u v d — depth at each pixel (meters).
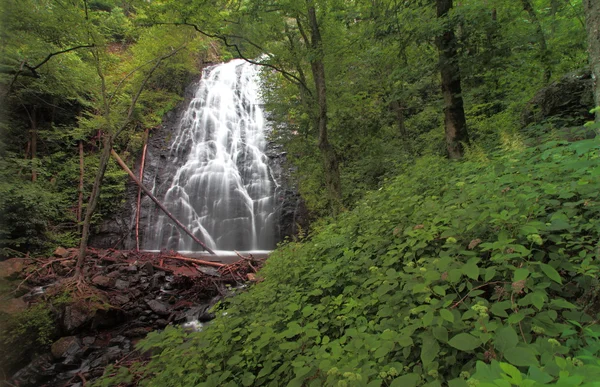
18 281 9.16
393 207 4.57
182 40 11.09
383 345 1.87
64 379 5.90
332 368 1.72
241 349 3.14
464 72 6.46
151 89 18.98
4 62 10.52
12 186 11.77
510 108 9.01
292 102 12.33
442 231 3.05
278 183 17.73
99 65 9.60
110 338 7.24
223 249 16.11
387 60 9.05
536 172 3.22
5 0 8.01
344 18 7.89
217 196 17.48
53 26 8.68
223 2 8.52
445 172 5.23
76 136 15.67
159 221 16.03
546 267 1.79
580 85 6.39
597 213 2.58
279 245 7.24
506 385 0.96
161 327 7.70
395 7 7.23
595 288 1.92
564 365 1.22
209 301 8.90
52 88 13.91
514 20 8.02
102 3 19.61
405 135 12.49
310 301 3.82
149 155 18.08
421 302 2.33
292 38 9.63
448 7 6.65
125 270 10.02
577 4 8.57
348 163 12.70
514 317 1.63
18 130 14.69
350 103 10.59
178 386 2.94
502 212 2.28
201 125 20.36
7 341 6.19
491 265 2.36
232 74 24.25
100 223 15.02
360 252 3.96
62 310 7.34
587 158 2.74
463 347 1.52
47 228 13.34
